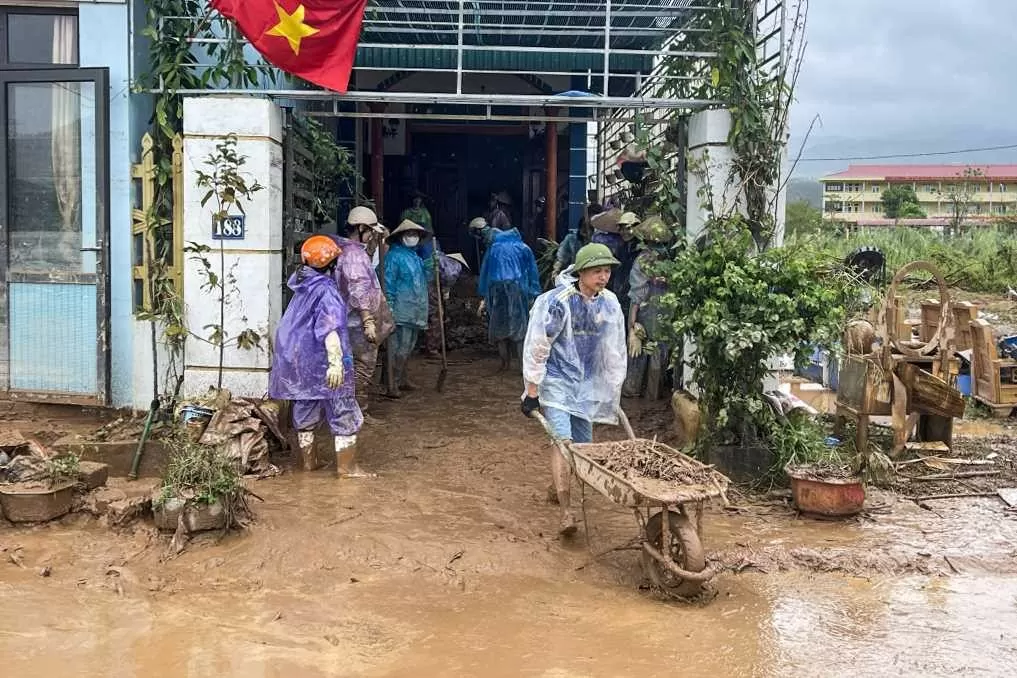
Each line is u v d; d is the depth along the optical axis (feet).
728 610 15.83
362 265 26.84
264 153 25.21
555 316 18.79
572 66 40.63
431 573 17.12
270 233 25.52
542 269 46.29
